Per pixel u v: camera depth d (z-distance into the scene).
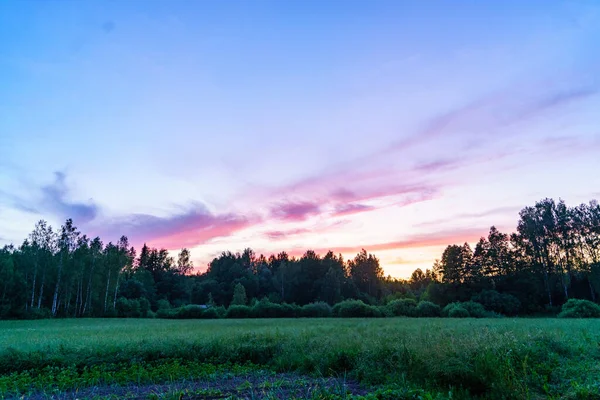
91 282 71.19
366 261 112.38
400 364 11.38
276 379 11.54
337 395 8.88
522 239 72.38
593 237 67.12
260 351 14.65
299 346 14.43
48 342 16.09
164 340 15.80
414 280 122.38
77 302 71.94
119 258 79.75
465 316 51.19
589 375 9.41
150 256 119.62
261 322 39.22
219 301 99.62
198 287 103.88
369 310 56.53
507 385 9.16
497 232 73.38
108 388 10.66
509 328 19.03
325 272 102.62
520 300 63.34
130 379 11.55
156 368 12.64
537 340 13.09
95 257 73.19
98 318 62.12
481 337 12.88
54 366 12.52
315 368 12.34
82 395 9.89
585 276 66.00
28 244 66.12
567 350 12.47
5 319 55.03
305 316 59.78
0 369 12.24
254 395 9.35
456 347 11.41
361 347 13.16
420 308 56.09
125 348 14.16
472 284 69.81
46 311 60.47
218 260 127.38
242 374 12.34
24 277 64.00
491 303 60.28
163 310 67.81
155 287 100.69
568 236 68.69
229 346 14.84
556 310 60.03
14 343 16.20
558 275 69.25
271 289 103.19
